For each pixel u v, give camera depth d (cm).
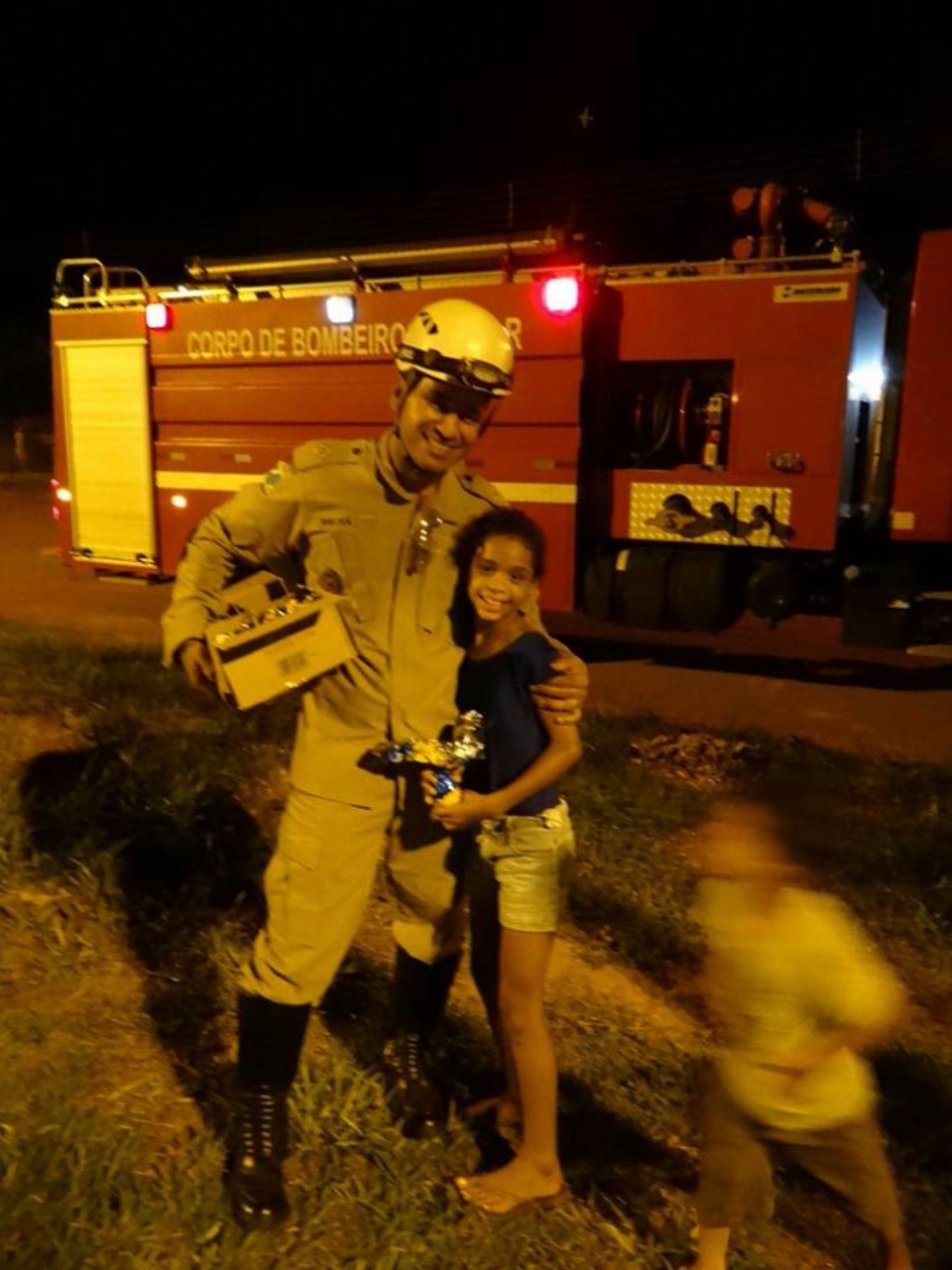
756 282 883
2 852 448
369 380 964
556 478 918
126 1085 332
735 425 907
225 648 273
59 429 1155
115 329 1095
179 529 1095
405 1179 305
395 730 287
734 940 257
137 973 389
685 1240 296
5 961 388
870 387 950
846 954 251
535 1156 299
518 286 905
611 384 945
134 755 565
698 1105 317
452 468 296
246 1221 285
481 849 292
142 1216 281
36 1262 264
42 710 639
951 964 448
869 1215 263
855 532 963
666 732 716
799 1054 252
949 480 884
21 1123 309
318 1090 332
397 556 286
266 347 1009
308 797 288
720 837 262
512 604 283
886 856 523
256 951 293
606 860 511
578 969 425
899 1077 371
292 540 296
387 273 980
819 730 795
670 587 937
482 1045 368
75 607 1166
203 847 471
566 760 284
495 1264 283
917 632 921
